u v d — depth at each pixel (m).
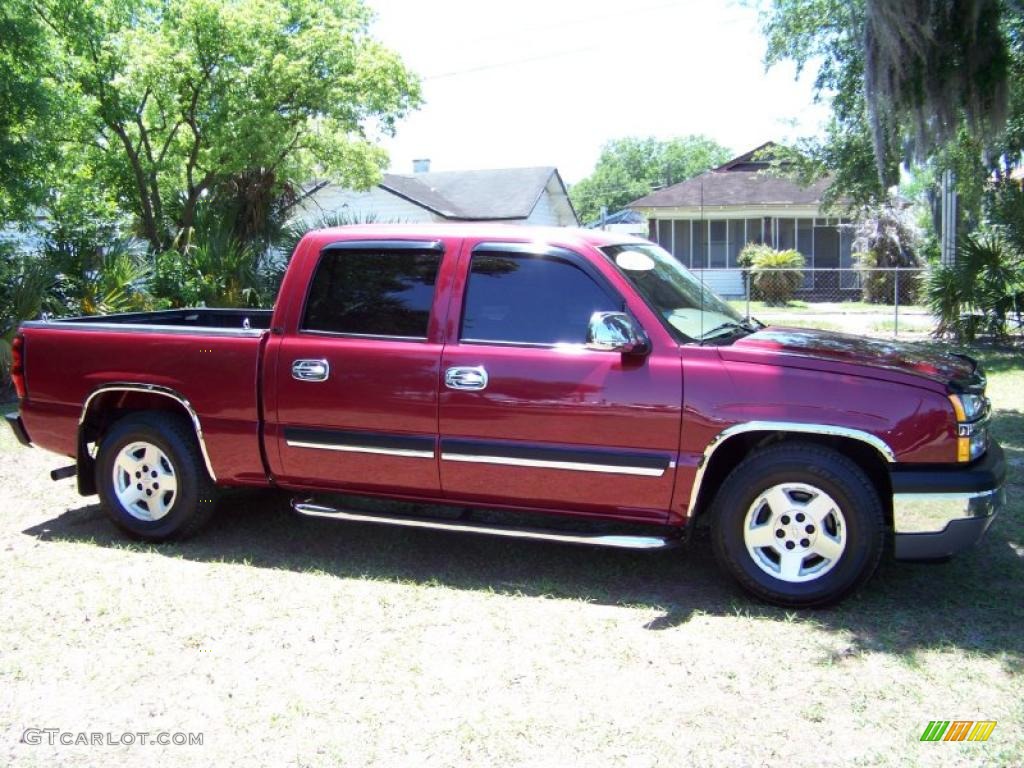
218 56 15.47
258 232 16.94
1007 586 4.76
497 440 4.75
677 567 5.13
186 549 5.49
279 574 5.06
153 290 13.59
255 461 5.28
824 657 3.99
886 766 3.18
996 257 14.63
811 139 13.61
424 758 3.27
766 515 4.52
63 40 15.05
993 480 4.30
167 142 16.80
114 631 4.33
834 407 4.31
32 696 3.74
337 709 3.61
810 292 29.12
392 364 4.91
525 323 4.80
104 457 5.62
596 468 4.61
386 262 5.10
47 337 5.72
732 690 3.71
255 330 5.30
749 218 29.66
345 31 16.41
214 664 3.99
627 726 3.45
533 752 3.29
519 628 4.32
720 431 4.42
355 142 17.52
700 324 4.88
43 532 5.85
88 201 15.77
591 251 4.79
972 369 4.77
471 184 32.44
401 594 4.75
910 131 8.68
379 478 5.05
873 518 4.32
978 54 7.75
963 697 3.63
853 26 8.44
